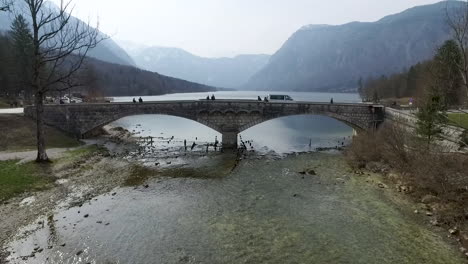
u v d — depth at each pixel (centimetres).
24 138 4872
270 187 3594
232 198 3200
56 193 3106
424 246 2209
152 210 2839
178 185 3634
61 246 2130
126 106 5966
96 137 6488
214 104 6106
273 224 2581
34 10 3438
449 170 3028
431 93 3850
